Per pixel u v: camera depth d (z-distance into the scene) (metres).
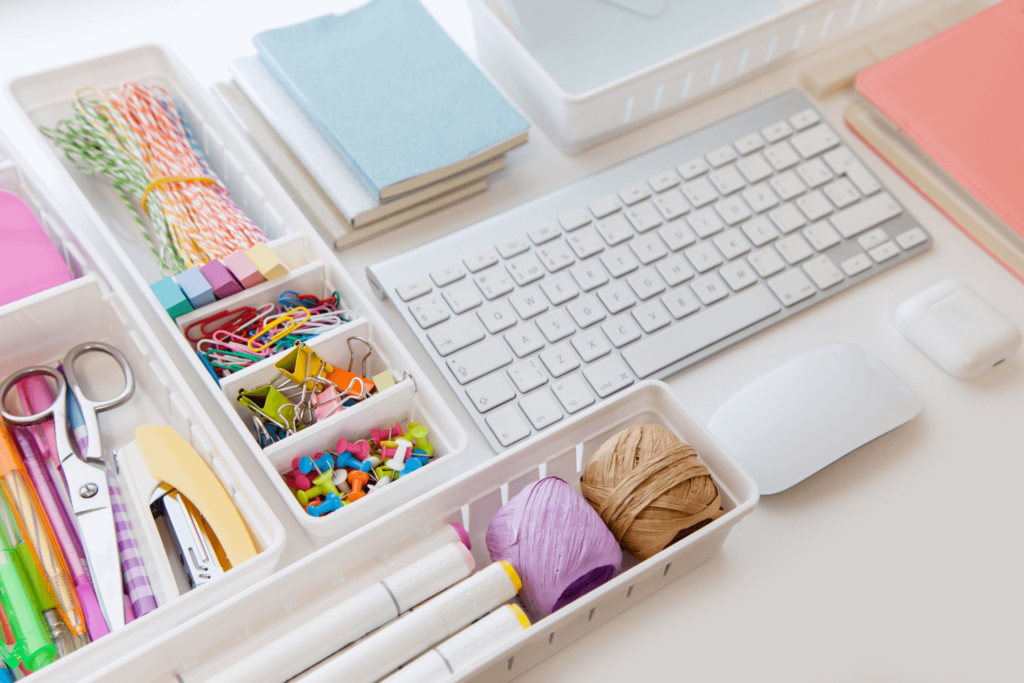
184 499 0.60
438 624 0.54
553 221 0.80
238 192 0.80
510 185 0.84
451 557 0.57
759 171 0.85
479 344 0.73
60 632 0.57
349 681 0.52
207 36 0.94
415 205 0.80
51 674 0.50
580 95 0.80
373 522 0.56
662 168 0.85
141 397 0.70
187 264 0.71
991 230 0.83
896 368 0.76
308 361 0.66
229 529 0.58
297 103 0.82
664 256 0.80
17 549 0.58
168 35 0.93
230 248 0.71
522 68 0.84
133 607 0.57
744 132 0.88
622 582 0.55
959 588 0.65
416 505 0.58
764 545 0.66
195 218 0.73
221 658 0.54
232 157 0.78
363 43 0.84
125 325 0.67
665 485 0.58
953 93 0.87
